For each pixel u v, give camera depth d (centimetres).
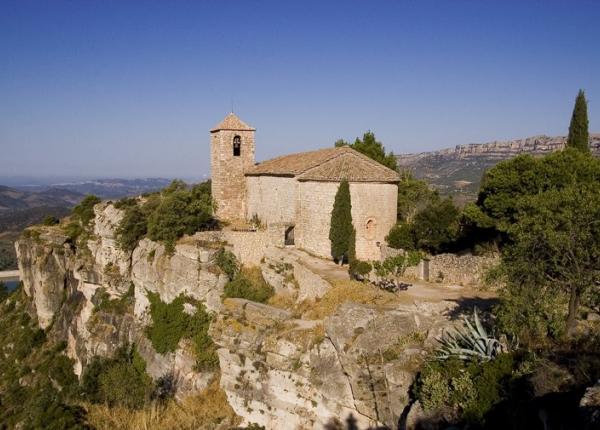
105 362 4038
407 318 2238
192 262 3591
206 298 3444
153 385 3384
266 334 2705
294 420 2467
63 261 5631
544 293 1695
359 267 3000
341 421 2242
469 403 1589
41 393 4600
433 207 3600
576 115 4266
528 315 1691
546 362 1539
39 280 5619
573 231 1628
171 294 3734
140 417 2852
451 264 2986
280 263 3478
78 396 3744
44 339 5512
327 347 2362
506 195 3161
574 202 1692
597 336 1642
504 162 3347
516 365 1630
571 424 1180
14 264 14250
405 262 3062
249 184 4966
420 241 3516
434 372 1788
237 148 5156
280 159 4847
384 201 3731
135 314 4288
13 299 6575
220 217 5022
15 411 4638
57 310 5562
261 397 2641
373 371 2072
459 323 2116
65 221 6781
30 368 5156
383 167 3900
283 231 3866
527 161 3189
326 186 3669
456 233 3538
